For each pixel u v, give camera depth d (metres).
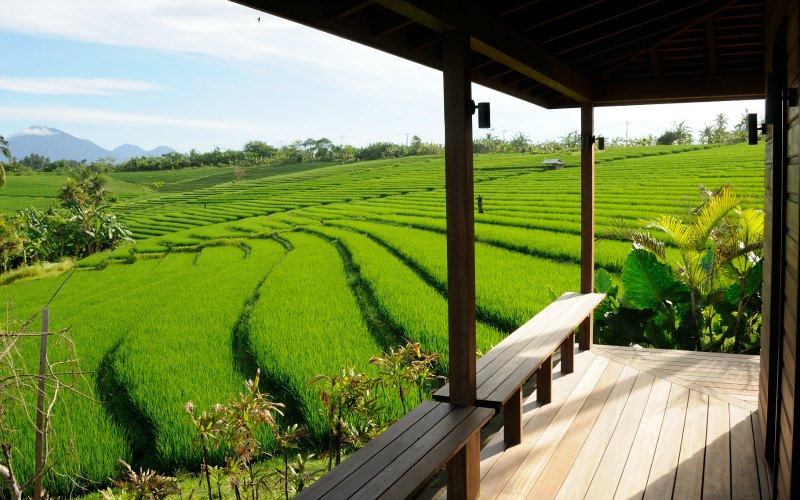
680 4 4.21
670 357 5.92
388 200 44.69
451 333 3.16
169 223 47.41
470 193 3.08
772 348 3.37
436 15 2.62
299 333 12.27
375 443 2.74
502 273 16.31
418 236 25.52
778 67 3.26
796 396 2.43
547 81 4.49
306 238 30.28
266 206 51.34
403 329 12.03
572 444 4.02
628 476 3.55
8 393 5.00
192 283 22.14
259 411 4.46
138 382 10.19
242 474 5.61
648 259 6.92
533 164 49.62
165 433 8.02
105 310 18.59
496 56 3.51
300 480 5.02
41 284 27.39
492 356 3.97
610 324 6.77
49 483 7.28
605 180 35.06
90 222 39.00
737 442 3.96
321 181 65.75
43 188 63.03
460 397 3.18
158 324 14.97
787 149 3.02
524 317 12.38
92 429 8.49
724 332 7.00
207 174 89.50
